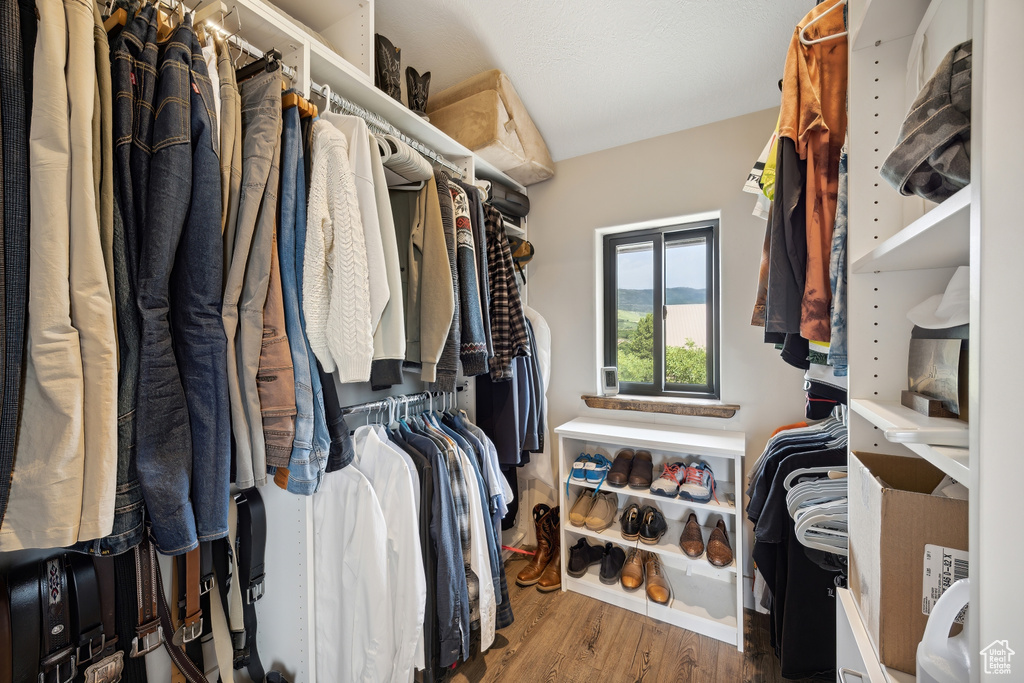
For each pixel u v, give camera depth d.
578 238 2.22
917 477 0.70
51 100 0.55
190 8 0.93
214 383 0.71
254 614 1.07
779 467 1.21
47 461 0.54
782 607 1.32
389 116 1.42
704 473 1.78
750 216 1.81
